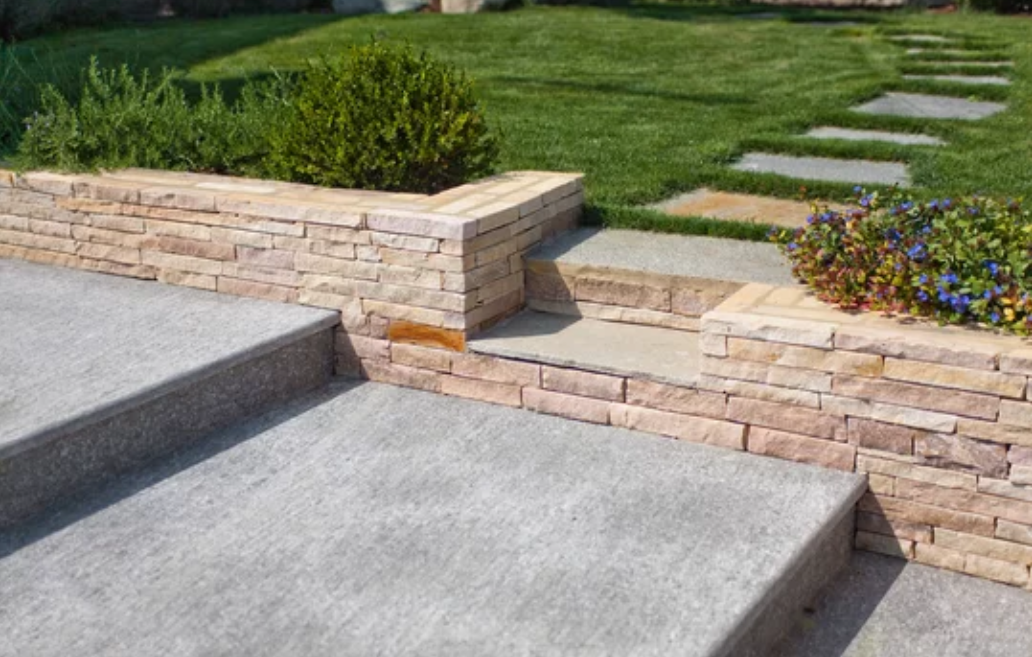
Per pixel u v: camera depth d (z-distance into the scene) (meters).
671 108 7.70
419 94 4.79
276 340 4.12
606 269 4.27
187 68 9.46
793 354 3.46
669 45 10.66
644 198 5.42
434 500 3.44
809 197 5.46
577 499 3.41
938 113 7.50
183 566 3.12
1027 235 3.60
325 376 4.42
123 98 5.83
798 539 3.14
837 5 14.96
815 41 10.91
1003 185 5.55
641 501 3.38
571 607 2.88
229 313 4.42
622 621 2.81
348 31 11.40
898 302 3.51
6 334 4.25
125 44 10.59
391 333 4.29
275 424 4.01
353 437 3.89
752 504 3.33
